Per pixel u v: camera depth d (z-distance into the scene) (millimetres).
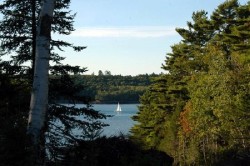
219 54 38875
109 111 179625
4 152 6461
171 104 56188
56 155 7656
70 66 13477
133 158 8383
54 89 13258
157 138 56188
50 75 13633
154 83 61719
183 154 37438
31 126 7645
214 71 36625
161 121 58250
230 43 43031
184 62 53969
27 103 11961
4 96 11891
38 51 7879
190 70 54844
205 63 46906
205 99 36406
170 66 58469
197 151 35625
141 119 63469
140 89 176375
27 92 12641
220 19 49469
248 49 39719
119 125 100062
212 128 35469
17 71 12445
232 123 33344
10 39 12680
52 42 13133
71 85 13594
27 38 12602
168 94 56531
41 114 7754
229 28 46188
